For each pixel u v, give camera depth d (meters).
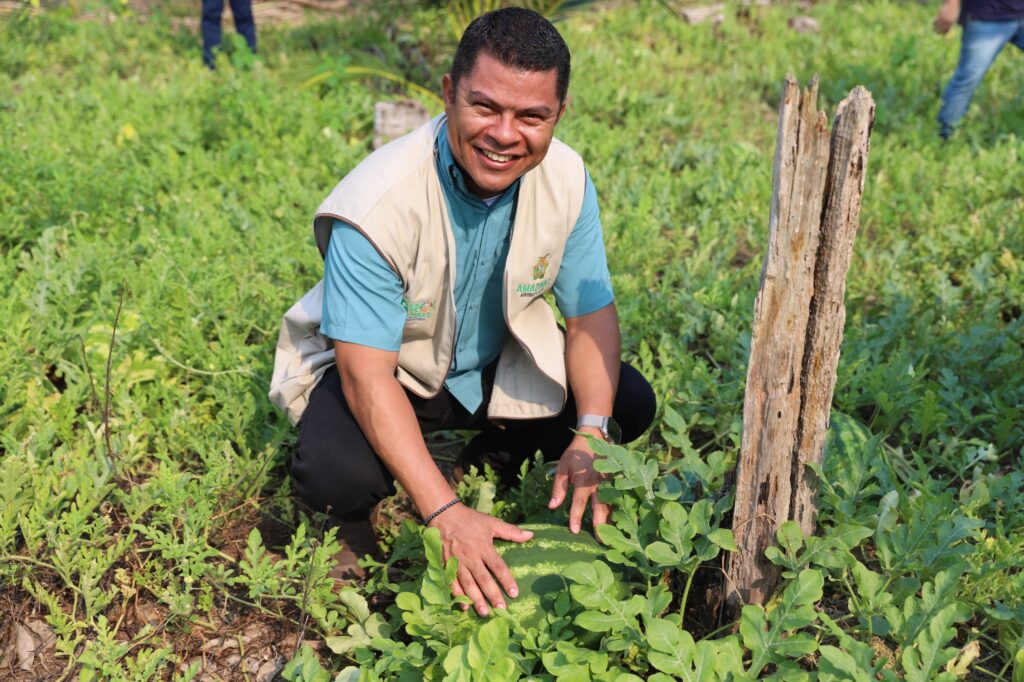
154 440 3.64
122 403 3.59
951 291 4.65
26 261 4.61
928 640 2.33
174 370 3.99
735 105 8.22
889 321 4.39
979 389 3.98
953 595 2.54
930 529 2.65
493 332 3.01
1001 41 7.19
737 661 2.29
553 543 2.66
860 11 12.00
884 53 9.66
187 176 6.01
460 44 2.40
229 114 6.82
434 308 2.80
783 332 2.38
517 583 2.56
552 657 2.34
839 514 2.81
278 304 4.32
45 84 8.24
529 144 2.43
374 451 2.82
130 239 5.20
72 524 2.88
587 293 2.95
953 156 6.96
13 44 9.34
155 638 2.85
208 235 5.04
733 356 4.23
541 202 2.72
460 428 3.25
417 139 2.68
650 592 2.46
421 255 2.67
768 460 2.51
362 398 2.66
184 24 10.63
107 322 4.08
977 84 7.38
